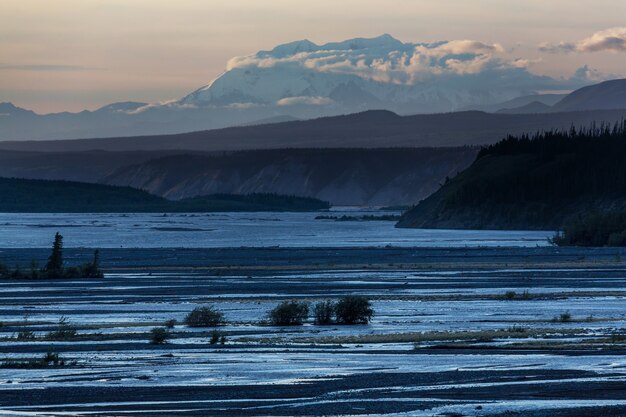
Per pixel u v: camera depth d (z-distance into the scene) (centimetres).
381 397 10744
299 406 10331
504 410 9925
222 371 12725
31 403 10656
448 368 12688
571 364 12825
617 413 9750
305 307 19462
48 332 18062
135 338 16725
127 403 10625
